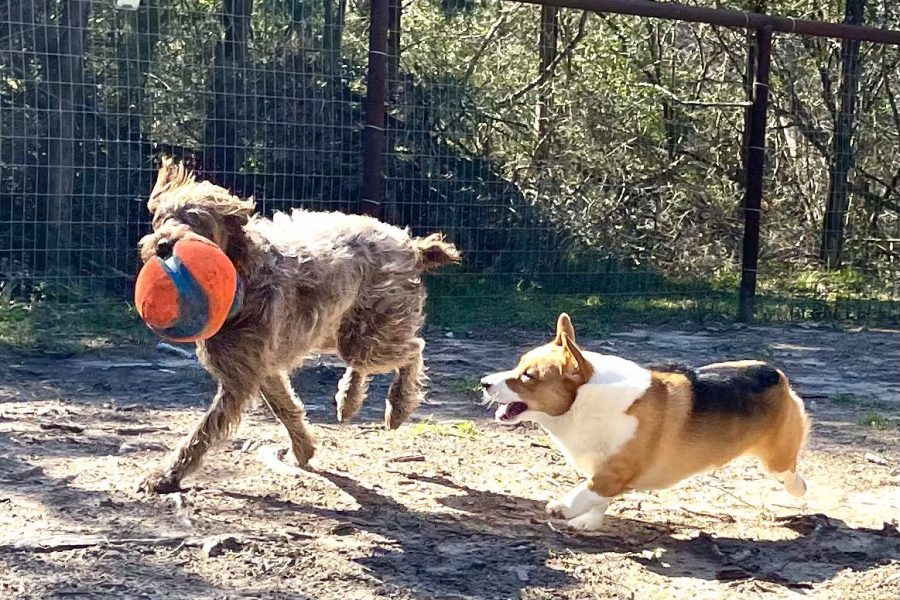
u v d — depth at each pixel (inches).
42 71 428.1
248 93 447.5
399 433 266.1
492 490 221.8
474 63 577.0
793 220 650.2
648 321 478.3
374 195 418.3
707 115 647.8
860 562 189.5
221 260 188.4
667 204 602.5
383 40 412.8
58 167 424.2
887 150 634.8
